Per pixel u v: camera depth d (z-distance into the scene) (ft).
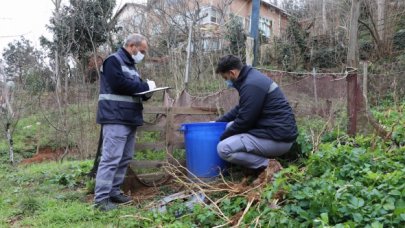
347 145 12.20
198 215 9.45
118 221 9.78
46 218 10.57
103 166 11.52
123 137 11.72
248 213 8.87
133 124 11.94
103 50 38.70
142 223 9.86
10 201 12.34
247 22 58.49
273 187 8.83
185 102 18.37
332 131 14.20
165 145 13.58
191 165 12.60
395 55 47.24
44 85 31.35
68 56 29.09
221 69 11.82
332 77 15.60
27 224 10.34
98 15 36.73
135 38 11.93
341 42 49.37
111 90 11.58
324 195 8.32
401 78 27.20
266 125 11.55
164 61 32.60
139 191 13.11
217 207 9.63
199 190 11.30
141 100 12.41
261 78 11.57
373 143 12.84
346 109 14.89
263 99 11.42
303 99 16.14
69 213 10.78
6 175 17.53
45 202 11.96
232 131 11.82
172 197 11.37
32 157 28.55
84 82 28.73
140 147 13.37
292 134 11.64
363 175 9.93
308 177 9.98
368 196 8.44
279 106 11.57
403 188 8.29
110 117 11.49
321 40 52.19
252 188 10.27
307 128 14.98
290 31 53.78
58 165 19.20
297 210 8.41
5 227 10.12
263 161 11.82
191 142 12.47
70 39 30.89
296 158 12.94
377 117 17.15
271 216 8.26
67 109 28.04
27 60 30.09
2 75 26.68
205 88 27.81
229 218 9.26
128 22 38.88
